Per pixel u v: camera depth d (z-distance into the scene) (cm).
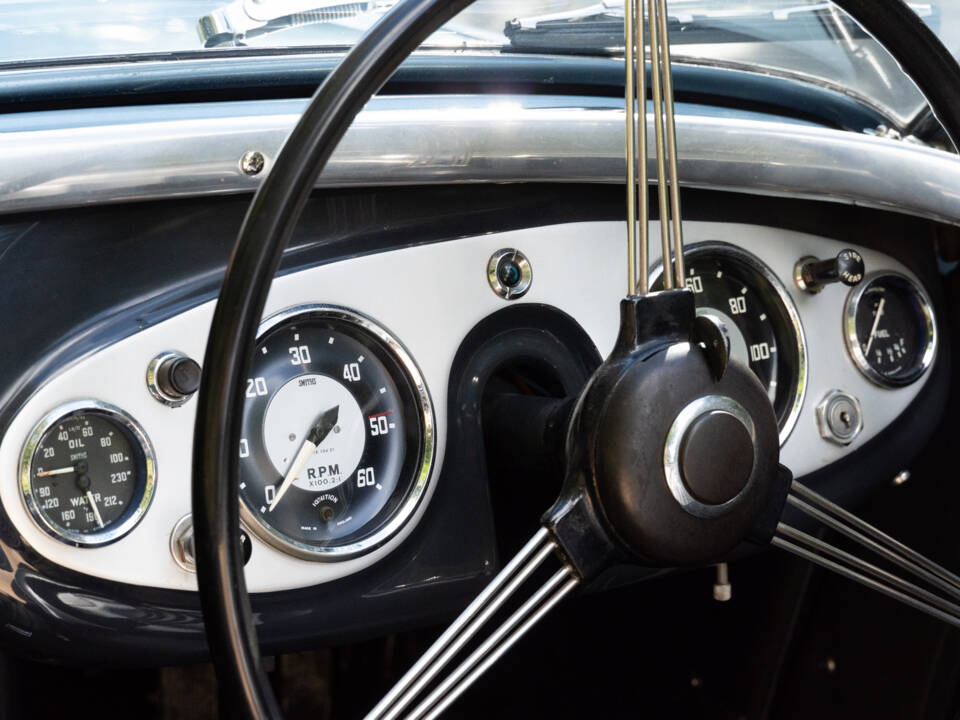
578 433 84
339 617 113
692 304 85
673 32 136
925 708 149
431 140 107
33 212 101
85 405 101
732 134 119
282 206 76
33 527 100
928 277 145
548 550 84
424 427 116
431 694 81
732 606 167
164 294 105
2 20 111
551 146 111
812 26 140
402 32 76
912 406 144
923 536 155
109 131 99
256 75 116
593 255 123
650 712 172
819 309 137
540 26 126
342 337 114
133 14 114
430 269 115
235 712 79
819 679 162
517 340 121
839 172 124
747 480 84
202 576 77
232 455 76
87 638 103
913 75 97
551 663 174
